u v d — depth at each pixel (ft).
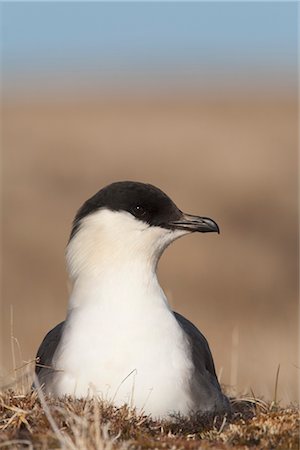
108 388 23.75
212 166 93.61
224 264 70.79
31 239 75.10
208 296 65.72
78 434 21.12
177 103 174.60
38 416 22.61
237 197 84.33
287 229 79.41
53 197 85.66
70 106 168.66
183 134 113.91
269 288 68.85
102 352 23.97
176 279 67.21
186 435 23.30
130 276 24.91
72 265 25.48
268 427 22.84
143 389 23.76
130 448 21.58
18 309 60.23
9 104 178.19
